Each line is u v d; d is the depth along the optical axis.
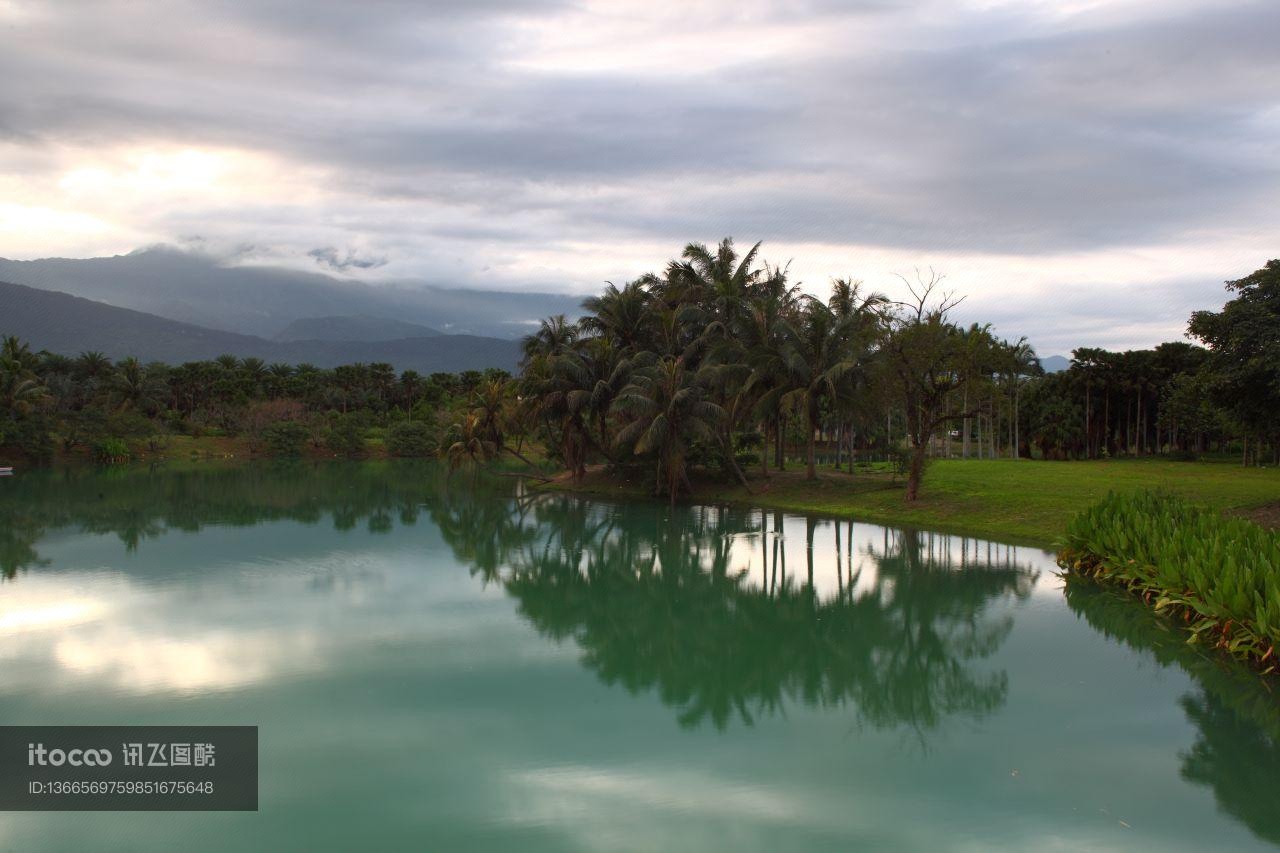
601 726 13.04
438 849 9.20
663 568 27.81
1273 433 31.02
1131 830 9.62
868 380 42.81
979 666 16.23
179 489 55.97
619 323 54.47
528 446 95.44
